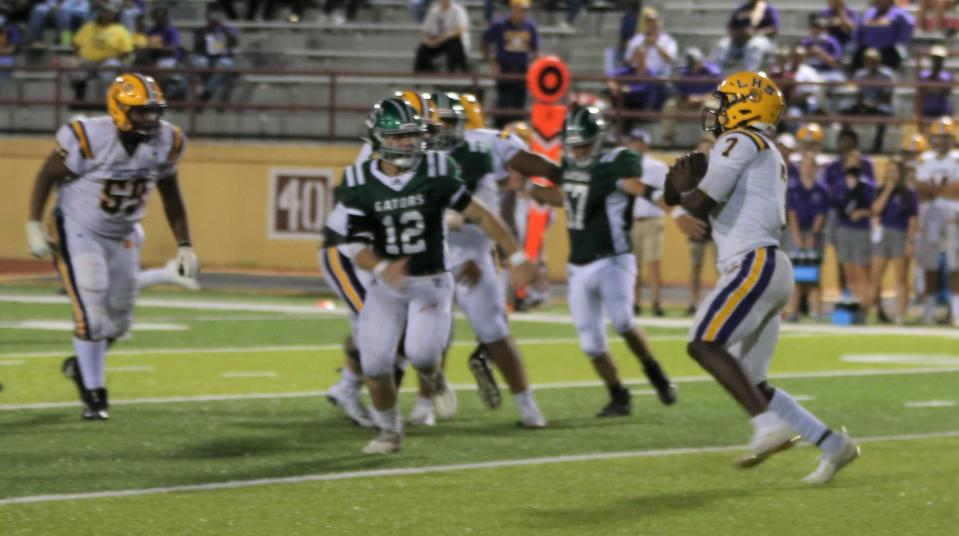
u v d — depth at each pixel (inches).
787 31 2299.5
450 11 2134.6
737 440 839.1
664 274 1984.5
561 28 2340.1
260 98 2310.5
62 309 1537.9
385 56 2380.7
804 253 1619.1
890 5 2037.4
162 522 604.7
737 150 679.1
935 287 1620.3
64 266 872.9
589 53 2310.5
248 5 2476.6
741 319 677.3
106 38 2239.2
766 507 652.7
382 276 721.0
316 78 2340.1
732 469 743.1
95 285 868.6
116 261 891.4
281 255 2102.6
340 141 2209.6
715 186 677.9
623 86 2044.8
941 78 1985.7
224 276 1991.9
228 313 1547.7
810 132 1606.8
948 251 1603.1
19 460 739.4
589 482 705.0
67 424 856.3
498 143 890.7
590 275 924.0
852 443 705.6
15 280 1882.4
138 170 868.6
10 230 2170.3
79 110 2293.3
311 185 2086.6
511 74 2059.5
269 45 2427.4
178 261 908.0
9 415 885.8
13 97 2362.2
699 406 976.3
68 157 856.9
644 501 661.3
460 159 855.7
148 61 2242.9
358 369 856.3
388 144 721.0
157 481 693.9
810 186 1608.0
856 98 2022.6
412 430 862.5
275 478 705.6
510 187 943.7
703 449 806.5
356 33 2406.5
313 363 1165.7
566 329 1467.8
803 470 741.9
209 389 1015.6
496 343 870.4
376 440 784.9
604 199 923.4
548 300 1696.6
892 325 1598.2
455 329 1441.9
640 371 1168.2
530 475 721.6
